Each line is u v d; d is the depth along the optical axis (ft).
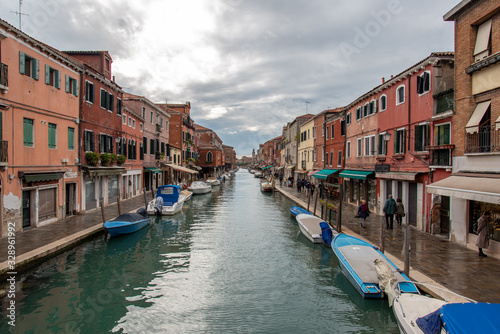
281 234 49.19
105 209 60.34
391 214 43.91
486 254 31.30
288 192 104.12
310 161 116.47
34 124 41.81
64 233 39.40
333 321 22.93
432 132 41.37
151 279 30.71
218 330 21.77
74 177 52.24
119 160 68.49
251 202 90.07
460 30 35.86
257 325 22.43
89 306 24.99
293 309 24.72
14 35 37.93
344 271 29.99
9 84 37.04
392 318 23.18
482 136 32.37
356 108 71.46
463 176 34.01
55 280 29.89
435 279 24.88
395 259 29.94
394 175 49.78
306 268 33.78
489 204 31.94
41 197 44.01
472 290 22.80
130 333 21.38
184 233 49.85
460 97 35.76
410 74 46.88
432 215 40.91
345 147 78.84
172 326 22.27
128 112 77.97
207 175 216.33
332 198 84.33
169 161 122.42
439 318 15.99
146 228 51.88
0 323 22.12
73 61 52.03
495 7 30.60
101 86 61.87
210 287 28.91
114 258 36.68
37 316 23.29
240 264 35.14
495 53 30.12
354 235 40.57
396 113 51.88
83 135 54.85
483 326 14.38
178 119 142.20
